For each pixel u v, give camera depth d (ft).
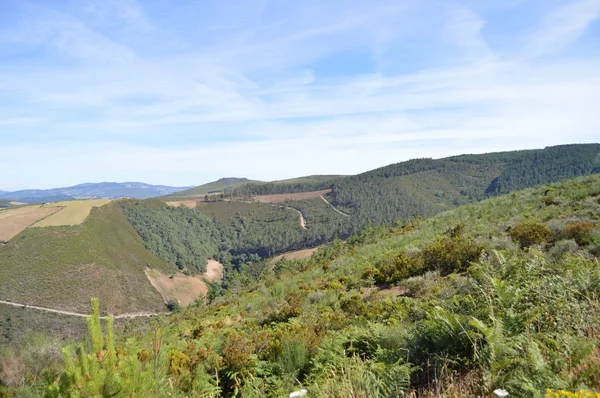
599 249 24.30
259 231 547.90
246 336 27.43
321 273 57.36
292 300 38.58
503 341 9.93
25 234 343.05
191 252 479.41
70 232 361.71
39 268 298.35
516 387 8.21
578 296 13.34
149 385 9.86
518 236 33.01
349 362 14.12
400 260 37.37
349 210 542.16
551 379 7.64
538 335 10.33
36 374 13.89
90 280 307.58
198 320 48.88
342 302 31.17
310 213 571.28
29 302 253.03
